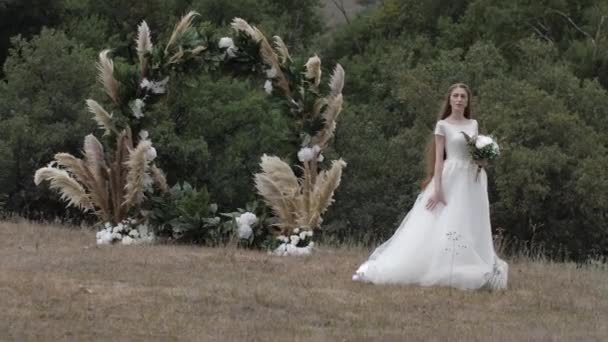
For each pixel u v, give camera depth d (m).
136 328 8.66
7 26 35.00
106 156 15.38
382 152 26.97
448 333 8.87
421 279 11.21
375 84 31.55
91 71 26.31
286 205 14.61
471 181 11.20
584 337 8.88
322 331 8.84
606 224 23.38
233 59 15.14
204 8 38.50
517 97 23.98
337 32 46.16
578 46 35.06
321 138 14.95
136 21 36.47
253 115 28.62
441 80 26.53
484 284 11.07
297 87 14.92
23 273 11.05
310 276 11.73
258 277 11.53
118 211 15.02
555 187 23.17
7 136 24.59
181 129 28.42
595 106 25.69
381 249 11.59
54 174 14.73
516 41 37.44
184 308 9.55
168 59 15.05
